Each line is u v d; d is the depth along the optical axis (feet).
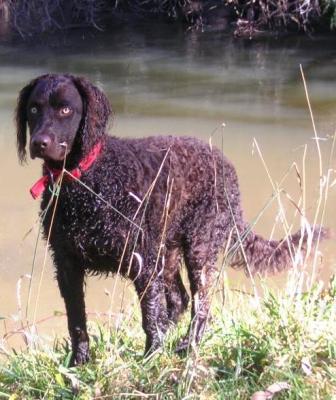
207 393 14.26
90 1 75.25
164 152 17.34
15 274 25.89
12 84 52.80
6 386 15.34
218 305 18.33
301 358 14.89
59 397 14.75
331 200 30.35
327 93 49.08
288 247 18.43
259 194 31.60
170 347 16.58
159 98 48.57
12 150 38.19
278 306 16.48
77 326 16.26
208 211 18.28
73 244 15.98
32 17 73.31
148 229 16.44
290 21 69.62
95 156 15.84
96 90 16.01
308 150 37.19
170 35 71.61
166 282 18.71
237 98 48.32
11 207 31.17
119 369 15.05
